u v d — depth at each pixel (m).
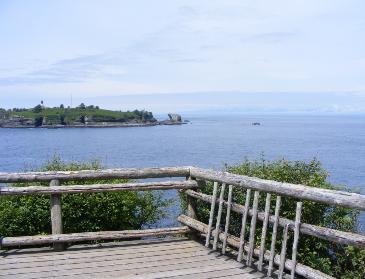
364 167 40.78
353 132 147.00
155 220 7.96
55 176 6.39
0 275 5.44
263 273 5.52
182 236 7.23
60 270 5.63
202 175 6.73
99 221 7.31
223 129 171.88
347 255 6.34
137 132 139.00
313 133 137.12
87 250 6.45
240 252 5.88
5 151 69.19
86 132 137.25
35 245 6.87
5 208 7.02
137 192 7.71
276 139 98.88
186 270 5.62
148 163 44.97
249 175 7.03
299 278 5.48
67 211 7.12
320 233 4.85
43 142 91.25
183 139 98.88
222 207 6.36
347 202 4.53
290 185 5.22
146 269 5.68
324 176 6.84
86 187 6.47
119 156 55.44
